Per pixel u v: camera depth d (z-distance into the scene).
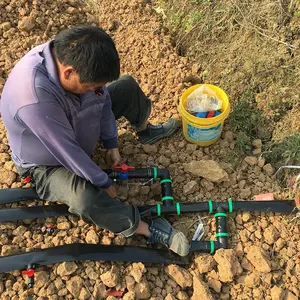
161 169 2.66
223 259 2.31
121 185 2.67
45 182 2.29
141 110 2.69
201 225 2.53
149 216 2.50
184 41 3.33
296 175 2.68
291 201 2.56
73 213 2.38
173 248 2.34
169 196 2.56
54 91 1.91
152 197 2.68
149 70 3.22
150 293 2.29
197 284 2.26
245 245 2.45
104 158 2.75
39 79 1.87
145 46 3.32
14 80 1.93
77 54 1.72
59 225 2.43
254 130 2.91
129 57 3.35
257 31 3.01
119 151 2.84
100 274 2.28
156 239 2.38
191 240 2.49
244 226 2.53
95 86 1.86
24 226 2.42
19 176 2.58
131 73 3.29
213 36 3.19
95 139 2.39
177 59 3.22
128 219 2.26
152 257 2.35
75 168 2.12
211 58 3.17
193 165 2.70
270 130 2.86
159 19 3.51
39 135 1.94
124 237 2.41
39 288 2.22
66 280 2.25
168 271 2.32
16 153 2.28
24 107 1.87
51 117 1.91
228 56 3.09
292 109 2.81
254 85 2.92
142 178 2.69
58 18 3.50
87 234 2.39
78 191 2.19
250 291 2.31
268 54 2.94
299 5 2.93
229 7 3.13
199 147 2.87
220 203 2.54
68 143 2.02
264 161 2.75
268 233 2.47
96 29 1.79
